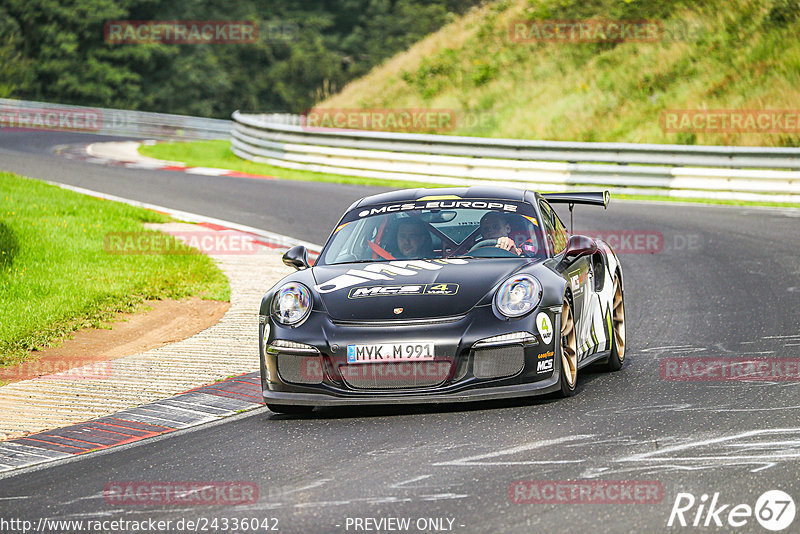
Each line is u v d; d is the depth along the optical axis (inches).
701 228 2074.3
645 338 1143.6
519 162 2923.2
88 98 7293.3
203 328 1305.4
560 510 555.2
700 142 3284.9
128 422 862.5
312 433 781.3
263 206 2475.4
